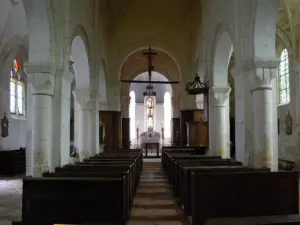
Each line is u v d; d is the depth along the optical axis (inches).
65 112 408.8
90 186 242.2
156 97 1669.5
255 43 375.9
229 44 541.3
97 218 241.3
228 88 572.1
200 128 682.8
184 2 921.5
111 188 242.2
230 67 983.0
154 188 489.1
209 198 256.2
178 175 382.6
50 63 372.8
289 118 756.6
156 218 309.1
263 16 372.2
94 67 639.1
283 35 729.0
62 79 395.2
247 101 387.2
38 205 243.4
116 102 928.3
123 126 1214.3
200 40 759.7
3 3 630.5
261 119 371.9
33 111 374.6
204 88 615.5
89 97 599.2
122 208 241.3
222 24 500.1
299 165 712.4
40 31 376.5
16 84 824.3
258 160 371.6
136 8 936.9
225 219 287.7
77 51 565.9
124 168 338.0
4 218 314.0
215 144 575.2
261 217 288.8
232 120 1034.7
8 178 650.2
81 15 522.6
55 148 388.5
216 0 539.8
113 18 922.7
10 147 777.6
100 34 732.0
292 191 264.8
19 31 711.1
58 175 287.3
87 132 598.9
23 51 842.8
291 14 697.6
